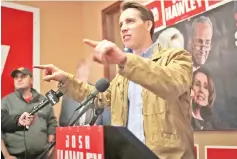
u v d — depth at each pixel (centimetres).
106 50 76
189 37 236
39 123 288
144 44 133
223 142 209
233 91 203
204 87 223
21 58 350
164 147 111
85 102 123
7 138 278
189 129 118
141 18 130
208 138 219
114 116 133
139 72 85
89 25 385
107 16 352
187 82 95
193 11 235
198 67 228
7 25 343
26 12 360
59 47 381
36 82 354
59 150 73
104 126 61
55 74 132
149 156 63
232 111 203
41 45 368
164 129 112
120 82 135
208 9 223
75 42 395
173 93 91
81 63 383
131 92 128
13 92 310
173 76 91
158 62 113
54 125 299
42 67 133
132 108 126
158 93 89
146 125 117
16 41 348
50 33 377
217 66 214
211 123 216
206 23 224
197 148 225
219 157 210
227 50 208
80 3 401
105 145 60
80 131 66
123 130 62
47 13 378
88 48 383
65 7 392
